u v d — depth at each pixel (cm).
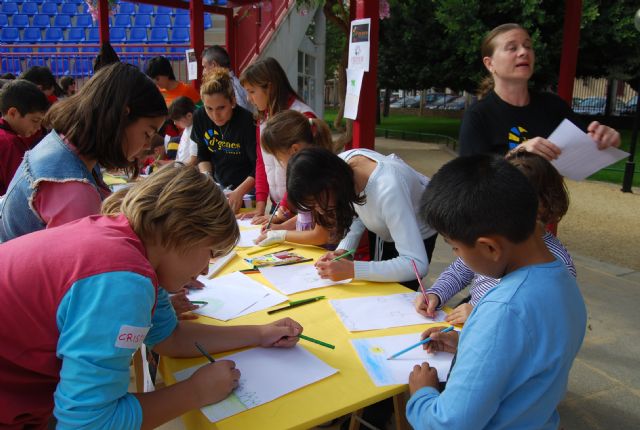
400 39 1420
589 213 679
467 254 112
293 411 120
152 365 182
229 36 830
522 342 103
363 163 214
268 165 306
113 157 156
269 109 317
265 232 259
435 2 1304
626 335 334
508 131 242
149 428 110
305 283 200
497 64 240
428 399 118
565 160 191
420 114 2972
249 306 179
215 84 326
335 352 147
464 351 108
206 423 118
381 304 179
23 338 102
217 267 217
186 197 110
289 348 149
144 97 155
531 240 111
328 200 189
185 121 422
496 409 105
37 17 1231
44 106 304
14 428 113
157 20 1211
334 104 3831
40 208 149
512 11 1141
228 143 352
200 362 143
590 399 267
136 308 99
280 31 1037
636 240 557
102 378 97
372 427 199
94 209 152
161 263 116
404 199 201
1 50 1110
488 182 106
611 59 1259
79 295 98
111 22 1205
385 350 148
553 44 1158
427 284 417
